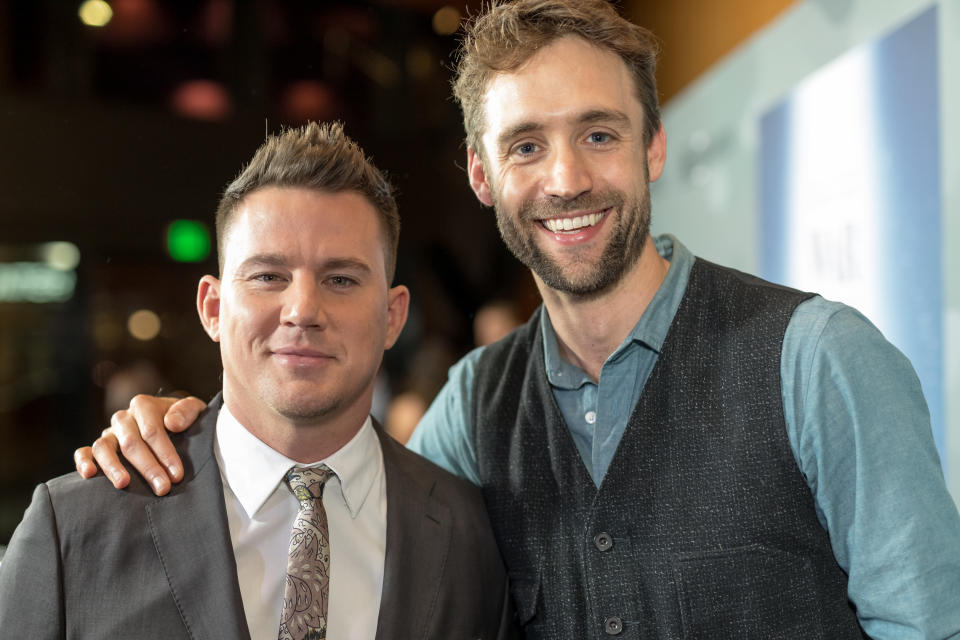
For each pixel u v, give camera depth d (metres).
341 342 1.33
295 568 1.29
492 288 7.18
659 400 1.41
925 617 1.20
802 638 1.30
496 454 1.57
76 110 5.78
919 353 2.25
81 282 5.77
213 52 6.43
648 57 1.47
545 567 1.45
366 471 1.44
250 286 1.34
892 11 2.33
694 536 1.34
